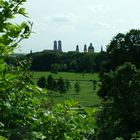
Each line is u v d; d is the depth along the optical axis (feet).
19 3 16.74
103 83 205.87
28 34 17.08
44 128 19.38
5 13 16.67
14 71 18.39
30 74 19.53
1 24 16.72
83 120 20.71
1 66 17.16
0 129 17.30
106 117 166.91
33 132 17.12
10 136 16.53
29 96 19.99
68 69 619.67
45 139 19.25
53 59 544.21
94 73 613.11
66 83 426.51
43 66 503.61
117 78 193.47
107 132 162.71
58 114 20.62
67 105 21.16
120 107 180.04
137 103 181.57
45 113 20.06
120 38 308.81
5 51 17.10
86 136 20.83
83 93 444.96
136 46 302.86
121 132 169.48
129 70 192.75
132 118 178.70
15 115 18.39
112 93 190.08
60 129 19.97
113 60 303.48
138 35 307.17
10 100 18.71
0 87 17.67
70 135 20.22
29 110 19.54
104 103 182.80
